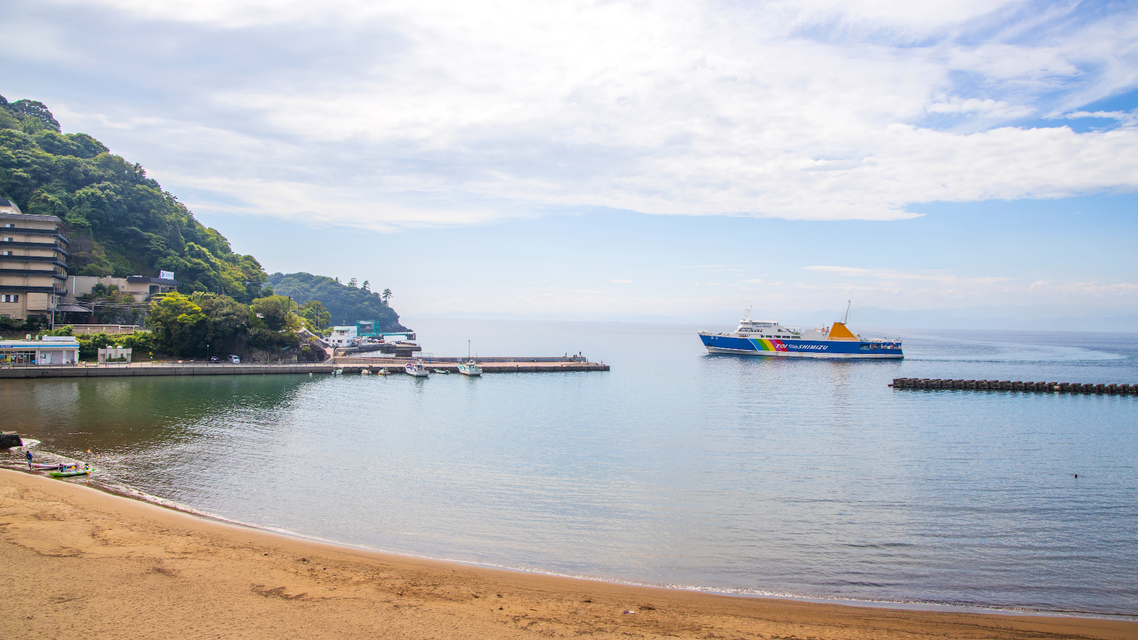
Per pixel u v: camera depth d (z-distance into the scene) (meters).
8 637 20.97
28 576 25.73
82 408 76.44
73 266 145.38
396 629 23.23
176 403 83.00
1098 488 49.03
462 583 28.67
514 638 23.09
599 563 33.38
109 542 30.44
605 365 151.12
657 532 38.34
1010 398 107.12
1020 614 28.09
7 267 121.19
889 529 39.41
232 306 131.50
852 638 24.77
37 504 36.34
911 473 53.09
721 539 37.28
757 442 65.81
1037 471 54.31
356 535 36.28
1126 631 26.52
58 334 118.19
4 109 186.75
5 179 151.38
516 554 34.31
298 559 30.38
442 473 51.12
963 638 25.25
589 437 67.81
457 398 99.44
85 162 170.88
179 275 168.00
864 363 180.50
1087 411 92.50
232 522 37.03
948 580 32.09
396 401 94.31
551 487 47.66
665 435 69.38
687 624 25.39
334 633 22.67
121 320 135.25
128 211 168.25
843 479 50.94
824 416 84.44
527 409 88.50
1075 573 33.22
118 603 23.95
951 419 83.31
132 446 57.16
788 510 42.88
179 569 27.59
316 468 51.53
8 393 86.69
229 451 56.59
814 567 33.31
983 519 41.47
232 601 24.78
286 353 136.12
